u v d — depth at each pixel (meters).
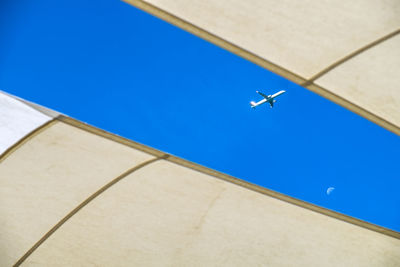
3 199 9.80
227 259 11.37
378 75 9.11
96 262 11.02
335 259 11.55
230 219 10.70
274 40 8.80
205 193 10.20
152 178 9.97
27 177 9.62
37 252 10.53
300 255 11.41
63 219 10.23
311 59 9.00
